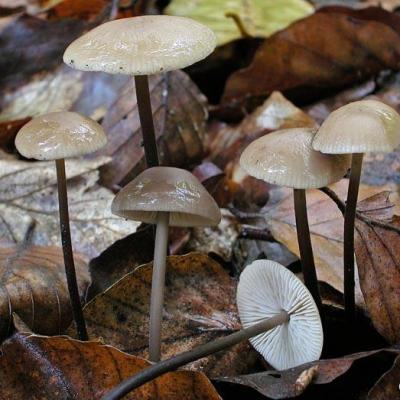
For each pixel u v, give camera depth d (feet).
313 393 1.04
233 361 1.09
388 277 1.08
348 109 0.99
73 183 1.34
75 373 1.00
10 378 1.00
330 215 1.24
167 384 0.99
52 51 1.69
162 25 1.03
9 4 2.08
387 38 1.52
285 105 1.51
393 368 0.97
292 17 1.82
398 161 1.33
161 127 1.47
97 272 1.19
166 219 1.05
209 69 1.75
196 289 1.14
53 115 1.04
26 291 1.16
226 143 1.52
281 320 1.07
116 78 1.57
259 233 1.29
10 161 1.37
